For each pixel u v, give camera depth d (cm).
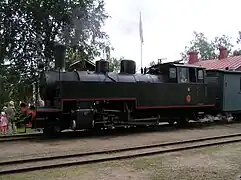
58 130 1190
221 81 1716
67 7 2519
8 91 2312
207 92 1608
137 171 678
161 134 1295
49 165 705
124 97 1306
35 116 1133
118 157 798
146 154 848
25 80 2428
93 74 1302
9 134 1325
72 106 1212
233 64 2728
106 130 1400
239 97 1811
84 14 2586
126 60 1427
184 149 933
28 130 1542
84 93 1211
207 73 1786
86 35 2648
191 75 1554
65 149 938
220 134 1286
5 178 627
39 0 2420
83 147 973
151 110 1447
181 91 1488
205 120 1664
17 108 1608
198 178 619
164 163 755
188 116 1602
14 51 2497
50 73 1227
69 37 2566
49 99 1234
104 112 1264
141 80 1406
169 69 1478
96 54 2706
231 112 1780
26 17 2478
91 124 1197
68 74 1257
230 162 766
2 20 2427
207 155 853
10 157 820
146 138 1177
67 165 725
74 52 2638
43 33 2553
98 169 696
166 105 1429
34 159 773
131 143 1055
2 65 2444
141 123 1366
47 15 2453
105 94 1260
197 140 1091
